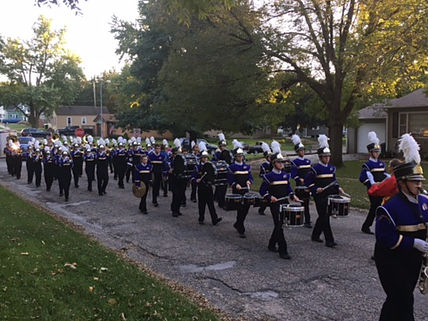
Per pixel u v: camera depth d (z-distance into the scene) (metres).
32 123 67.38
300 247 8.34
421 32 16.42
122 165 17.72
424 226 4.07
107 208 13.02
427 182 16.16
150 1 22.98
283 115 25.03
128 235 9.53
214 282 6.49
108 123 74.69
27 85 65.38
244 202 9.07
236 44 20.16
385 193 5.78
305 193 9.94
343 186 16.08
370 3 18.16
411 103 27.52
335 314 5.30
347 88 23.83
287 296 5.90
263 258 7.67
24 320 4.27
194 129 27.31
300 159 11.23
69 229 9.31
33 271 5.73
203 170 10.45
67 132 67.62
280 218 7.75
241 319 5.16
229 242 8.83
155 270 7.06
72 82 68.25
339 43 20.45
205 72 20.22
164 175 13.91
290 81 22.92
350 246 8.35
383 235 4.06
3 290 4.95
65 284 5.38
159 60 28.12
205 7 7.55
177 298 5.39
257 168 25.30
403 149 4.23
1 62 62.62
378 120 32.41
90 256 6.89
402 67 17.03
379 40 17.58
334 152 23.20
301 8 18.66
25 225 8.84
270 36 19.14
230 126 23.91
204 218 11.39
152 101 29.73
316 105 26.50
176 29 21.16
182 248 8.41
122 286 5.53
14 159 22.34
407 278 4.07
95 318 4.49
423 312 5.36
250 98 21.31
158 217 11.58
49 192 16.64
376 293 5.95
